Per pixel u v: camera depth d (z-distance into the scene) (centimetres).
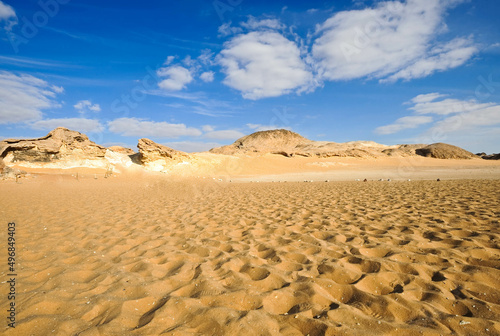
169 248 453
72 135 3491
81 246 474
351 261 365
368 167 4547
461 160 6144
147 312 258
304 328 224
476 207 655
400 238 444
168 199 1120
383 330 216
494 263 328
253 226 584
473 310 238
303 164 4734
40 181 2291
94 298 282
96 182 2298
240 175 3675
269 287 300
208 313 247
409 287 284
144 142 3834
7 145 2966
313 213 691
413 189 1136
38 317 246
